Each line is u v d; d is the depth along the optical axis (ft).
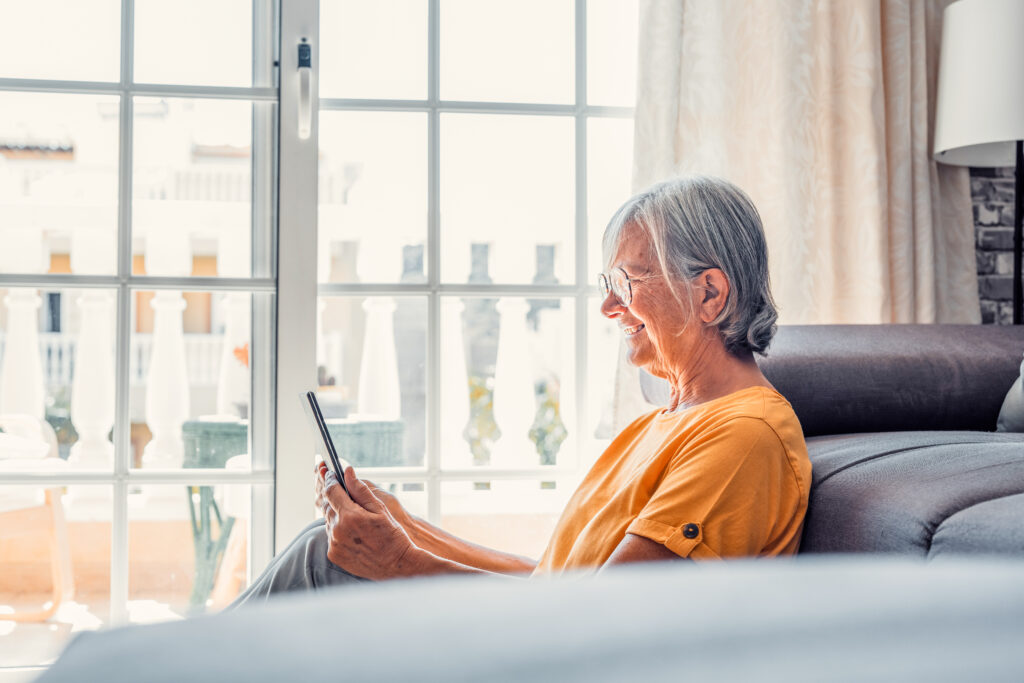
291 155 6.44
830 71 6.42
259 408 6.64
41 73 6.47
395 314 7.30
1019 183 6.24
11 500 6.53
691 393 3.45
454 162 7.06
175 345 6.86
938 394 4.18
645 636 0.33
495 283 6.89
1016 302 6.29
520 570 4.04
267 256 6.66
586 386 6.99
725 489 2.81
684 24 6.53
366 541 3.48
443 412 7.34
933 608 0.37
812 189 6.47
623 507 3.11
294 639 0.32
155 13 6.57
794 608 0.36
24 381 6.68
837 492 2.83
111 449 6.75
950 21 6.17
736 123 6.51
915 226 6.64
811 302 6.42
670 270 3.38
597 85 7.14
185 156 6.63
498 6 7.06
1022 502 2.08
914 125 6.67
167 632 0.33
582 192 7.07
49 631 6.56
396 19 6.95
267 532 6.61
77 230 6.57
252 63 6.65
